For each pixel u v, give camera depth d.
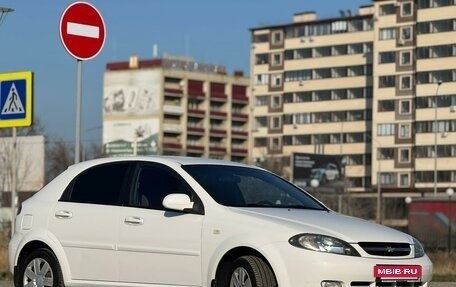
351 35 149.38
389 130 139.75
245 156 177.75
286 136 155.12
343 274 11.28
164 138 164.50
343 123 149.50
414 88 137.38
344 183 110.44
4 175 59.06
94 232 13.33
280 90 156.50
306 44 153.88
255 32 159.50
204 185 12.66
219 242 12.02
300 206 13.05
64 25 16.86
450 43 134.38
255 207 12.48
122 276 13.02
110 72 165.25
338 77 150.38
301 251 11.38
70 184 14.00
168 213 12.66
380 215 115.75
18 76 22.30
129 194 13.24
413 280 11.77
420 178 136.50
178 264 12.44
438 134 135.00
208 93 172.00
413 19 137.50
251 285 11.57
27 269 14.08
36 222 14.05
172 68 166.50
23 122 22.14
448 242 73.06
